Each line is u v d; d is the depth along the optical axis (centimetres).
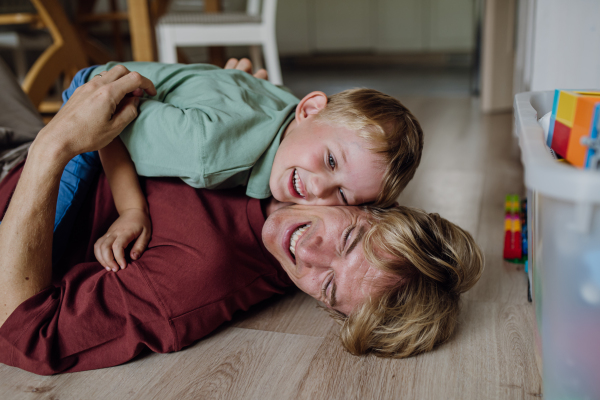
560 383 56
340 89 360
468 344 81
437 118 272
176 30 234
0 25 229
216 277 82
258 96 99
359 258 77
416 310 77
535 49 150
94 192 95
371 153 85
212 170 84
